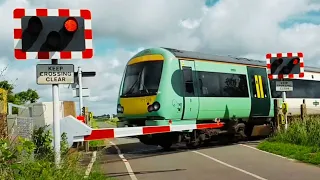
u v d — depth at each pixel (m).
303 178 10.62
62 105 16.14
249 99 21.14
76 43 7.69
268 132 22.48
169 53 17.36
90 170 10.41
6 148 6.60
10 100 11.85
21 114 11.26
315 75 26.88
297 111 24.78
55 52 7.61
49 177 7.11
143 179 10.87
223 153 16.33
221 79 19.67
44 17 7.58
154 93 16.80
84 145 14.75
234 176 11.12
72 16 7.68
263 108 22.14
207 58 19.22
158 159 15.02
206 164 13.48
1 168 6.63
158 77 16.98
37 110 12.34
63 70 7.60
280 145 17.02
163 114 16.66
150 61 17.42
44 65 7.54
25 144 6.95
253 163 13.42
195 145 18.36
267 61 19.19
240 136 20.83
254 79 21.78
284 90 19.62
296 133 17.73
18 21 7.53
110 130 9.64
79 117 15.79
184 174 11.60
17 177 6.74
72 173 8.27
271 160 14.02
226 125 20.12
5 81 8.11
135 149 18.94
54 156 7.80
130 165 13.50
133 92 17.39
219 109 19.33
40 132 8.80
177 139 17.41
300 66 18.83
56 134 7.72
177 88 17.23
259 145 17.95
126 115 17.53
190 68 18.08
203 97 18.47
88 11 7.76
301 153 14.78
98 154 12.79
